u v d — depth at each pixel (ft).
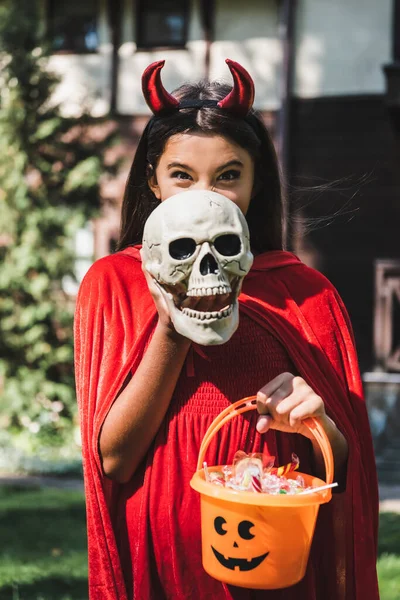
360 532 5.96
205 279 4.89
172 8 41.91
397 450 32.96
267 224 6.84
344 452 5.99
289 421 5.46
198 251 4.97
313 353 6.23
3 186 37.55
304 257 38.63
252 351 6.00
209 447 5.83
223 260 4.95
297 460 5.81
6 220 37.47
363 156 38.73
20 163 37.42
